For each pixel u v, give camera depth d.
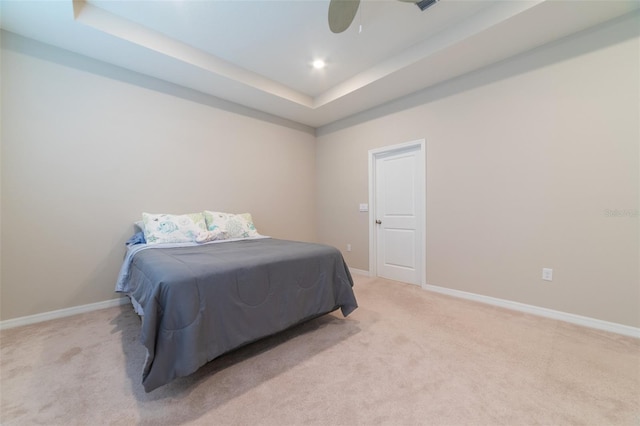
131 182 2.74
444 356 1.69
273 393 1.35
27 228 2.22
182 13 2.16
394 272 3.58
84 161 2.48
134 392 1.35
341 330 2.06
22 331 2.05
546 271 2.31
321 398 1.32
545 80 2.29
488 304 2.62
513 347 1.79
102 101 2.56
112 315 2.38
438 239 3.02
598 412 1.22
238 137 3.58
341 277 2.23
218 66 2.79
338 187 4.21
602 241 2.06
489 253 2.64
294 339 1.92
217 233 2.83
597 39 2.05
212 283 1.50
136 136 2.77
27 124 2.22
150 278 1.53
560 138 2.23
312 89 3.49
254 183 3.76
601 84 2.04
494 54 2.43
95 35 2.18
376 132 3.66
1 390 1.36
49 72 2.30
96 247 2.54
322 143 4.46
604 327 2.04
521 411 1.23
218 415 1.21
